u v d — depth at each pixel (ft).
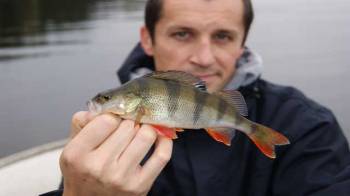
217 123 1.92
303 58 11.05
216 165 2.38
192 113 1.87
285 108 2.49
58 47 13.29
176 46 2.38
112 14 19.38
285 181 2.35
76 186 1.75
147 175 1.77
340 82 8.84
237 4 2.39
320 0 24.40
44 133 7.07
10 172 2.91
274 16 19.13
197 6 2.32
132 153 1.74
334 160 2.31
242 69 2.53
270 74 9.67
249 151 2.43
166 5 2.39
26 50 12.92
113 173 1.71
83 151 1.71
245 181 2.43
